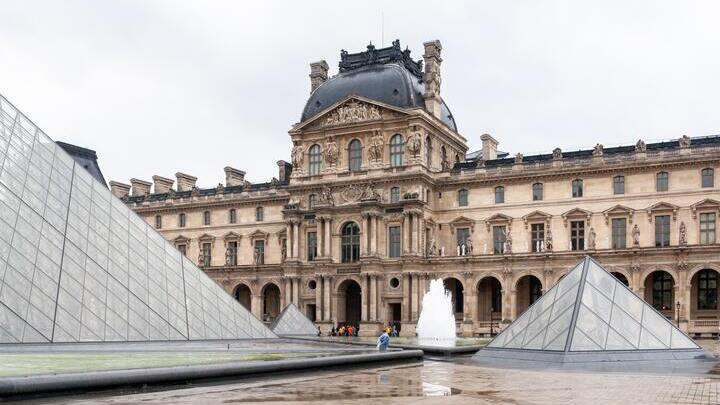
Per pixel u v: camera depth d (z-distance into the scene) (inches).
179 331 2005.4
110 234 2053.4
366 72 4916.3
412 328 4392.2
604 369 1632.6
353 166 4800.7
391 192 4640.8
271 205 5423.2
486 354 1963.6
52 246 1835.6
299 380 1318.9
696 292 4057.6
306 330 3735.2
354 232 4712.1
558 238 4407.0
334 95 4933.6
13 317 1610.5
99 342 1753.2
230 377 1280.8
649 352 1782.7
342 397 1069.8
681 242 3909.9
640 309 1913.1
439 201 4768.7
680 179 4126.5
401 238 4530.0
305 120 4953.3
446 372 1541.6
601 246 4284.0
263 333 2401.6
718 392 1163.9
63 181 2071.9
